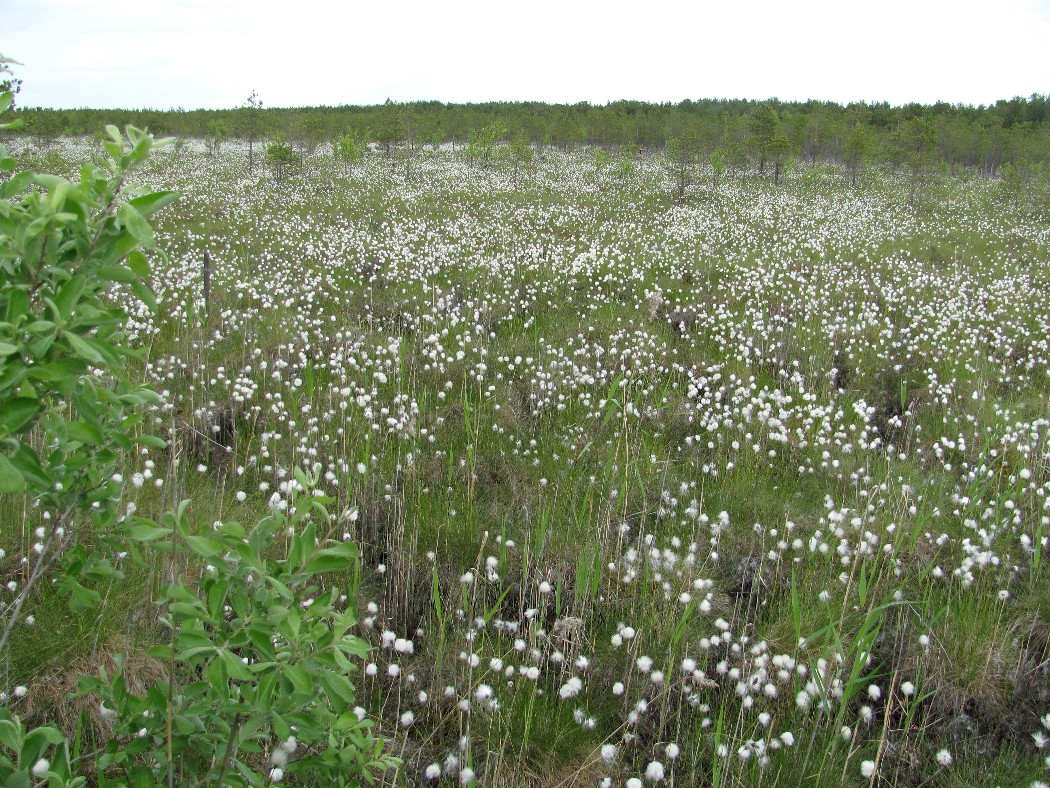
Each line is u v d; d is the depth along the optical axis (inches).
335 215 743.1
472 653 147.3
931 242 711.1
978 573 189.6
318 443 239.0
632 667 159.6
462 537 196.2
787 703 153.1
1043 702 156.0
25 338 70.7
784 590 185.3
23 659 132.2
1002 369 342.0
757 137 1371.8
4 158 79.7
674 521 210.2
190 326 311.3
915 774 142.0
